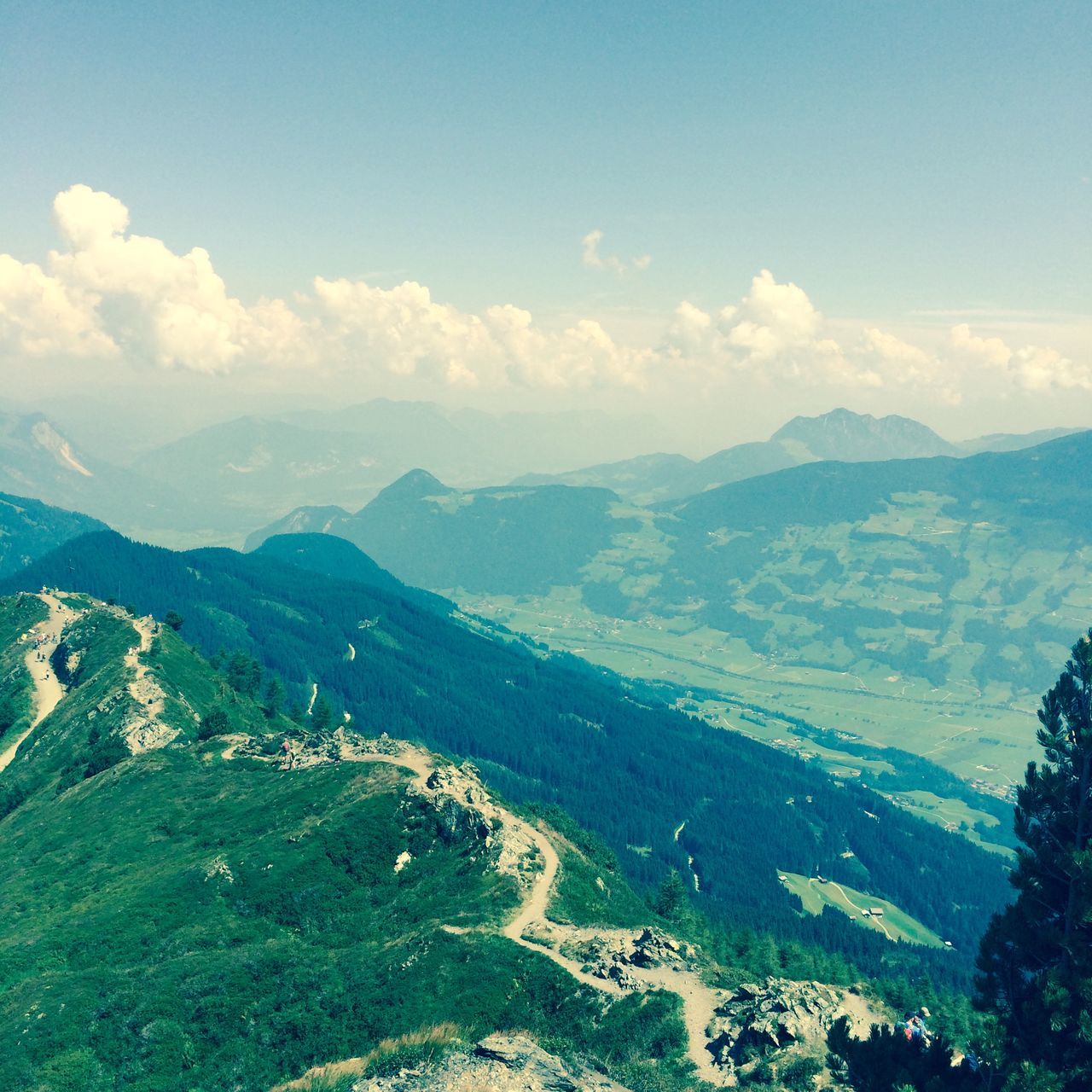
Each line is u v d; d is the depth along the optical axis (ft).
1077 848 187.21
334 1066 252.01
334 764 549.54
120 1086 269.85
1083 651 196.34
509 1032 269.23
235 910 387.34
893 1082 193.77
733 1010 280.92
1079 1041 171.01
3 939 390.83
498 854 412.98
